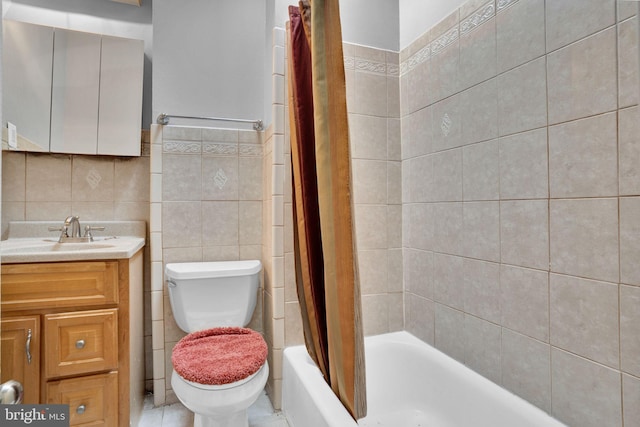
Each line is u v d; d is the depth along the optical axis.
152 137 1.82
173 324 1.81
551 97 1.08
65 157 1.83
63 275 1.31
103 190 1.89
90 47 1.85
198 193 1.89
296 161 1.52
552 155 1.08
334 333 1.20
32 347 1.27
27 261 1.25
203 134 1.91
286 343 1.68
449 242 1.51
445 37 1.52
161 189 1.83
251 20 2.08
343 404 1.18
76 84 1.82
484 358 1.33
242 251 1.96
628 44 0.90
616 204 0.92
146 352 1.87
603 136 0.95
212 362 1.29
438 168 1.57
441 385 1.45
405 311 1.82
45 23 1.88
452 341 1.49
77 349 1.31
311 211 1.47
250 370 1.26
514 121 1.20
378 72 1.81
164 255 1.82
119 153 1.88
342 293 1.13
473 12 1.37
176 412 1.70
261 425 1.58
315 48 1.22
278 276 1.67
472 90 1.38
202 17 1.99
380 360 1.64
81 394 1.32
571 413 1.03
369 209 1.78
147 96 2.01
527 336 1.16
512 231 1.21
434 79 1.59
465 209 1.42
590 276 0.98
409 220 1.78
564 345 1.05
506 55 1.23
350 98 1.75
